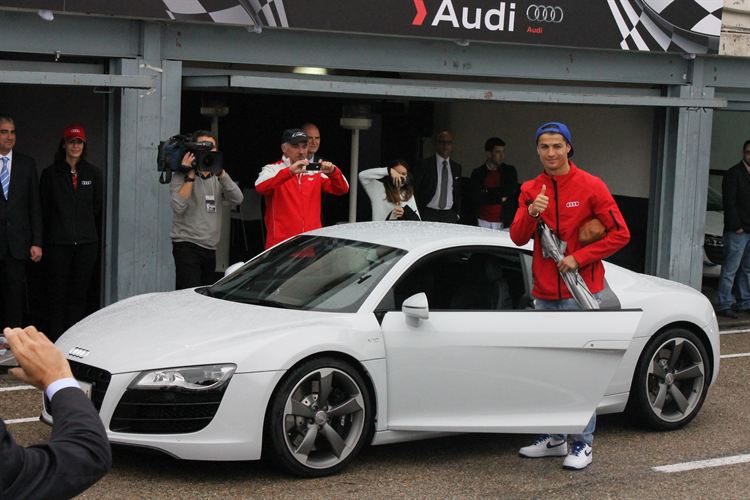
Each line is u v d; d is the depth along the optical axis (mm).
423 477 6336
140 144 9836
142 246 9938
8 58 10781
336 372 6148
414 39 11133
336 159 16047
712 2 12484
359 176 10516
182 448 5824
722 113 17422
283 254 7316
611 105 12062
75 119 13727
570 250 6551
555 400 6652
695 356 7543
